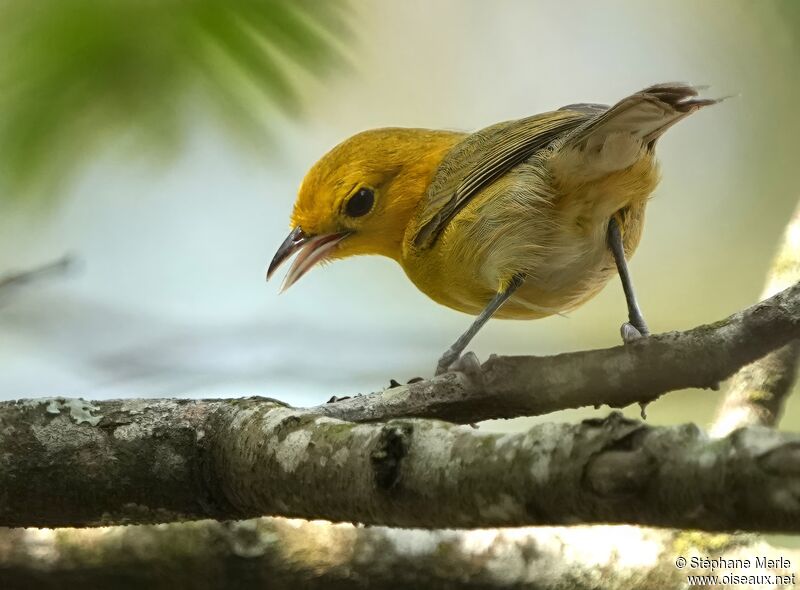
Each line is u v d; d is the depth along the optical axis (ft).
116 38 27.94
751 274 52.11
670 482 15.99
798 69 53.16
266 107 30.01
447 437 19.57
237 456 23.59
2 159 29.17
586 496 17.02
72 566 30.09
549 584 30.04
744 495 15.33
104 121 28.96
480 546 30.14
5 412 25.67
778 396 31.73
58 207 30.91
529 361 28.14
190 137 30.25
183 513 24.97
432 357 46.73
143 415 25.40
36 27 27.84
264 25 28.89
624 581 29.99
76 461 25.02
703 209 53.47
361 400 28.63
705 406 44.16
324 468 21.61
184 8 28.04
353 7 31.09
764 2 53.21
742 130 53.83
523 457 17.95
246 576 30.01
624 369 27.22
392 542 30.27
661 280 52.60
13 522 25.84
